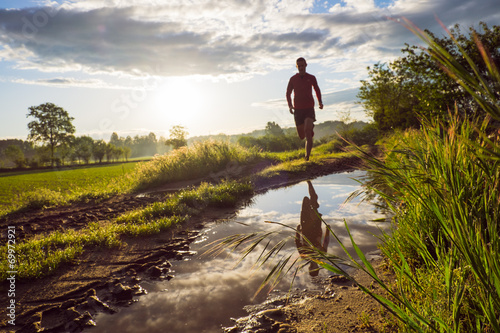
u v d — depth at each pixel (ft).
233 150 44.09
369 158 6.35
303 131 33.91
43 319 7.31
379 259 8.97
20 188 69.77
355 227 11.99
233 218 16.16
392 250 8.13
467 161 6.42
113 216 19.63
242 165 40.93
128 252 11.95
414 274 6.90
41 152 225.15
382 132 55.16
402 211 8.95
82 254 11.81
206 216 17.35
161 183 35.32
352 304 6.84
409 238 7.33
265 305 7.24
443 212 5.26
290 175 29.96
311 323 6.35
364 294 7.14
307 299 7.38
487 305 3.97
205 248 11.78
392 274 7.79
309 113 31.55
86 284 9.17
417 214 7.66
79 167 192.65
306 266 9.02
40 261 10.80
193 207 19.84
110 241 12.74
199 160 39.01
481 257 4.24
